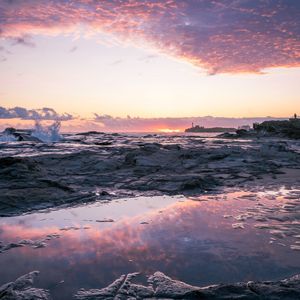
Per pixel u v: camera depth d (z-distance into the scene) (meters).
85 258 3.61
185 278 3.11
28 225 5.00
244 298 2.69
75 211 5.88
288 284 2.88
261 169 11.23
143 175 10.03
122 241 4.16
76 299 2.71
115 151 15.80
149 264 3.43
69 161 12.51
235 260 3.52
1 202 6.23
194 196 7.13
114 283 2.98
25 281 3.04
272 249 3.83
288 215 5.34
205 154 13.98
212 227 4.72
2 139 28.77
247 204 6.22
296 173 10.45
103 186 8.43
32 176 8.57
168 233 4.46
